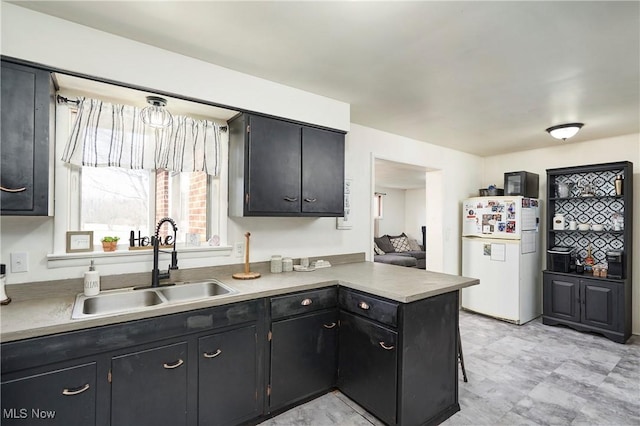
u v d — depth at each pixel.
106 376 1.50
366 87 2.43
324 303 2.26
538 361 2.94
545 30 1.65
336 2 1.45
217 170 2.44
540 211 4.39
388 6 1.48
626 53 1.87
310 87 2.44
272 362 2.03
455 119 3.16
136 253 2.11
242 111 2.22
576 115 2.99
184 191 2.46
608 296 3.50
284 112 2.39
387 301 1.96
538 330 3.77
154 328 1.62
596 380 2.59
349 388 2.23
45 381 1.36
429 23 1.61
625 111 2.86
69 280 1.90
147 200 2.32
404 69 2.12
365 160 3.46
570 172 3.95
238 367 1.90
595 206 3.98
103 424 1.49
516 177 4.18
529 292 4.12
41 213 1.57
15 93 1.52
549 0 1.41
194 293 2.21
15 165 1.51
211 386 1.80
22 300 1.77
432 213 4.49
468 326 3.91
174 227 2.19
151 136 2.18
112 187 2.18
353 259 3.29
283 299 2.08
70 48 1.64
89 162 1.94
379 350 1.99
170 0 1.46
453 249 4.55
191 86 2.00
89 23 1.66
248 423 1.97
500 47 1.83
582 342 3.40
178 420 1.69
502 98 2.61
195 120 2.35
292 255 2.88
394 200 8.86
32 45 1.55
